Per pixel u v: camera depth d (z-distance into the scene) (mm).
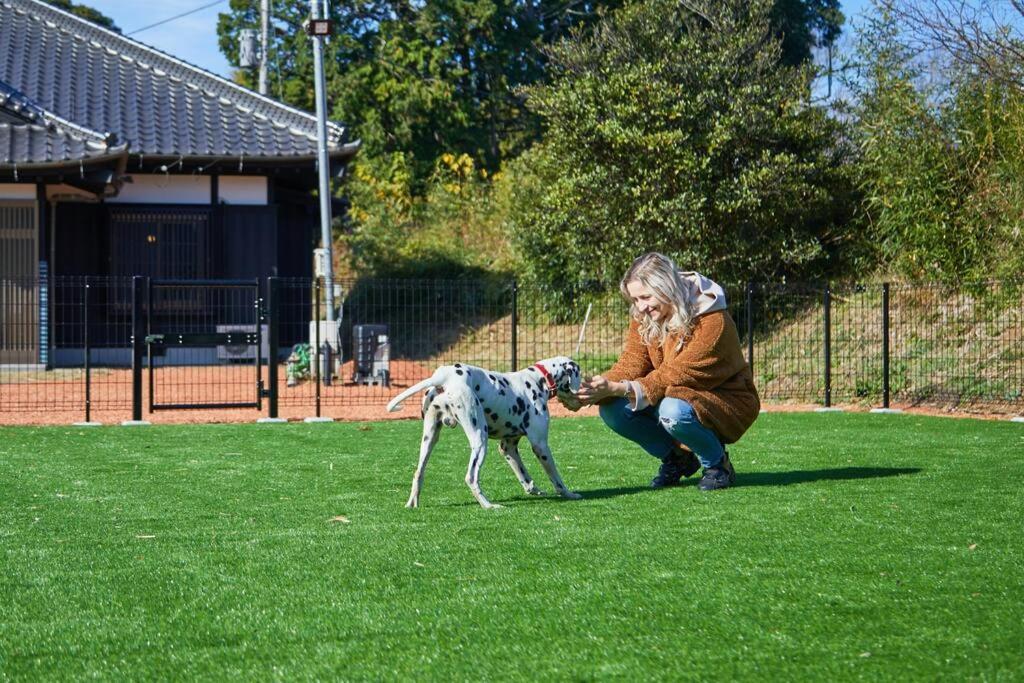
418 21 31094
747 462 7422
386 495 6168
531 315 18656
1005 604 3621
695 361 5969
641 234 15500
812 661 3102
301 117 19375
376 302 20719
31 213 16359
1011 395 11398
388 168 28672
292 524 5246
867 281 15148
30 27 20562
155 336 10781
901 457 7598
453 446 8508
